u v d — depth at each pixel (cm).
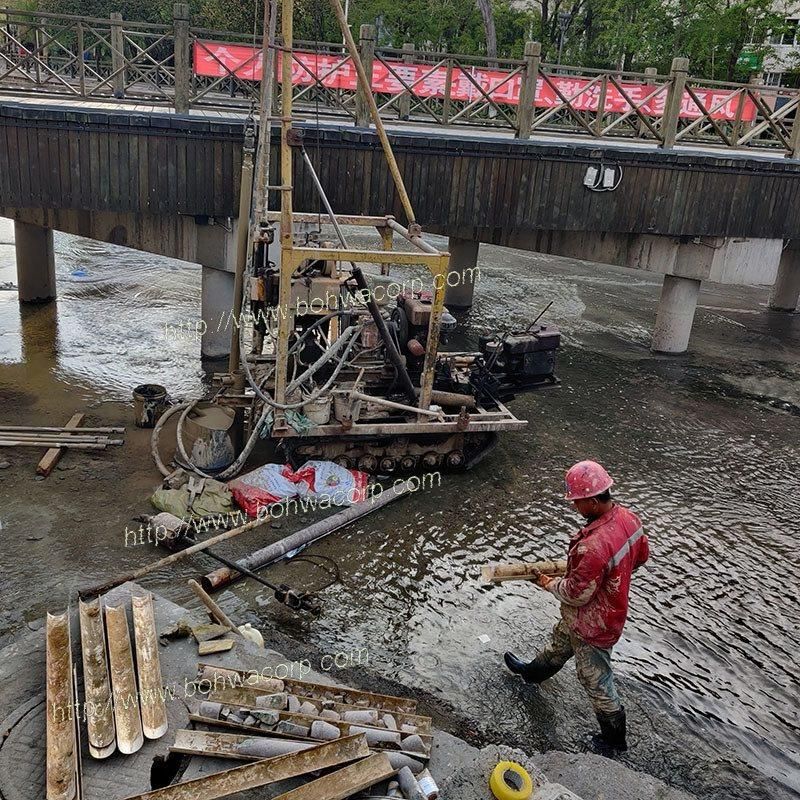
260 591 586
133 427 844
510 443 900
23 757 357
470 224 1002
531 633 564
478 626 568
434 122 1123
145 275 1499
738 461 900
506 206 1005
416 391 790
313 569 621
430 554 657
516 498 768
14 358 1027
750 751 470
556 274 1809
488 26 2098
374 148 938
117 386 959
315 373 784
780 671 546
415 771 362
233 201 920
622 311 1531
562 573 532
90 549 618
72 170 864
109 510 678
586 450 898
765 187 1087
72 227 941
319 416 727
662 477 845
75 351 1071
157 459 746
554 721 480
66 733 361
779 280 1585
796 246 1525
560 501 770
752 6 1869
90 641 423
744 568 675
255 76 974
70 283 1405
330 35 2086
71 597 555
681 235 1108
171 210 908
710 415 1034
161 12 2233
